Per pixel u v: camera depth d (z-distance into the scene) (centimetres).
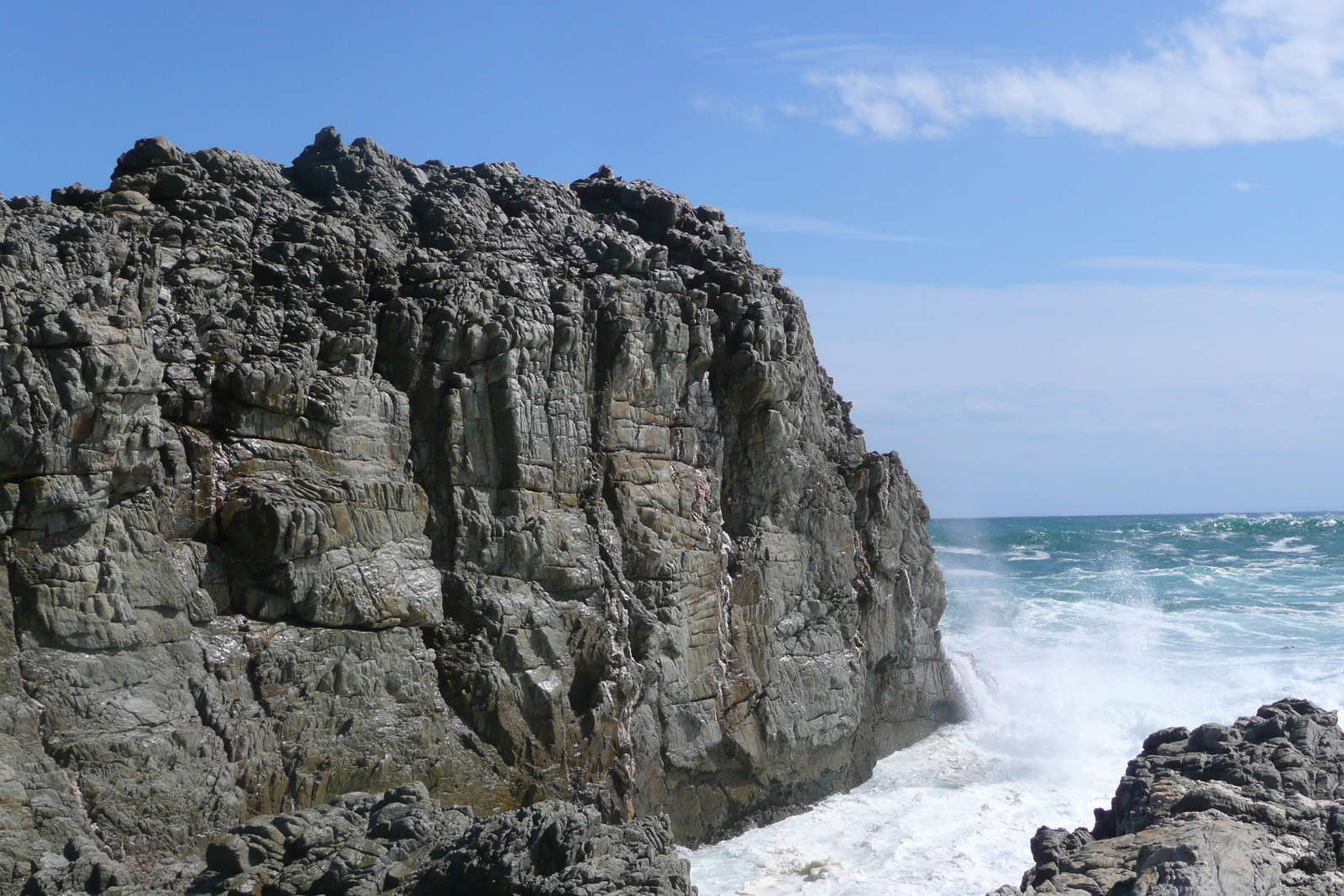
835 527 2602
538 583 2012
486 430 1986
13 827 1394
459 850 1313
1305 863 1130
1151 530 11356
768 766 2338
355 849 1356
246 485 1733
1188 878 1010
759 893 1934
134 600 1591
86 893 1362
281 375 1755
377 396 1886
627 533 2152
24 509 1507
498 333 1969
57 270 1557
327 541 1744
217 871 1425
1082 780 2603
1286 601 5294
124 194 1812
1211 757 1339
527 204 2270
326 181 2105
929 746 2850
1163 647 4047
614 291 2183
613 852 1284
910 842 2170
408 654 1841
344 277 1894
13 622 1500
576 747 1983
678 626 2186
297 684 1716
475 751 1883
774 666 2400
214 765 1593
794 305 2567
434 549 1930
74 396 1505
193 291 1759
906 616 2836
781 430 2419
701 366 2336
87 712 1519
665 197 2512
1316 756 1353
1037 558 7900
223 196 1898
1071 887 1071
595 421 2152
